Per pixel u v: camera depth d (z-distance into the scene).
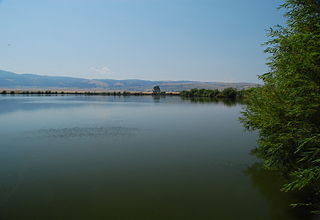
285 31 9.95
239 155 18.53
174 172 15.05
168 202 11.30
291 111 8.98
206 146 21.38
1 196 11.79
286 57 8.79
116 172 15.03
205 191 12.41
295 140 9.52
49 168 15.65
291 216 9.98
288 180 13.28
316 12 8.84
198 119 39.06
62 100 89.38
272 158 12.45
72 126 31.41
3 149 20.12
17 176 14.24
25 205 10.94
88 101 85.50
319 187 11.09
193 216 10.10
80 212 10.39
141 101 89.75
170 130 29.09
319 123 8.48
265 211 10.43
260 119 12.34
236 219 9.87
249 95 14.77
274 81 11.09
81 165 16.22
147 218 9.97
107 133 27.02
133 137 25.12
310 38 8.06
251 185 13.06
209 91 125.19
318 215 9.95
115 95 154.12
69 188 12.73
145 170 15.34
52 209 10.62
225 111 52.09
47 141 23.09
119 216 10.11
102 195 11.95
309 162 10.11
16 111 48.06
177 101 91.31
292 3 9.46
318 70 7.75
